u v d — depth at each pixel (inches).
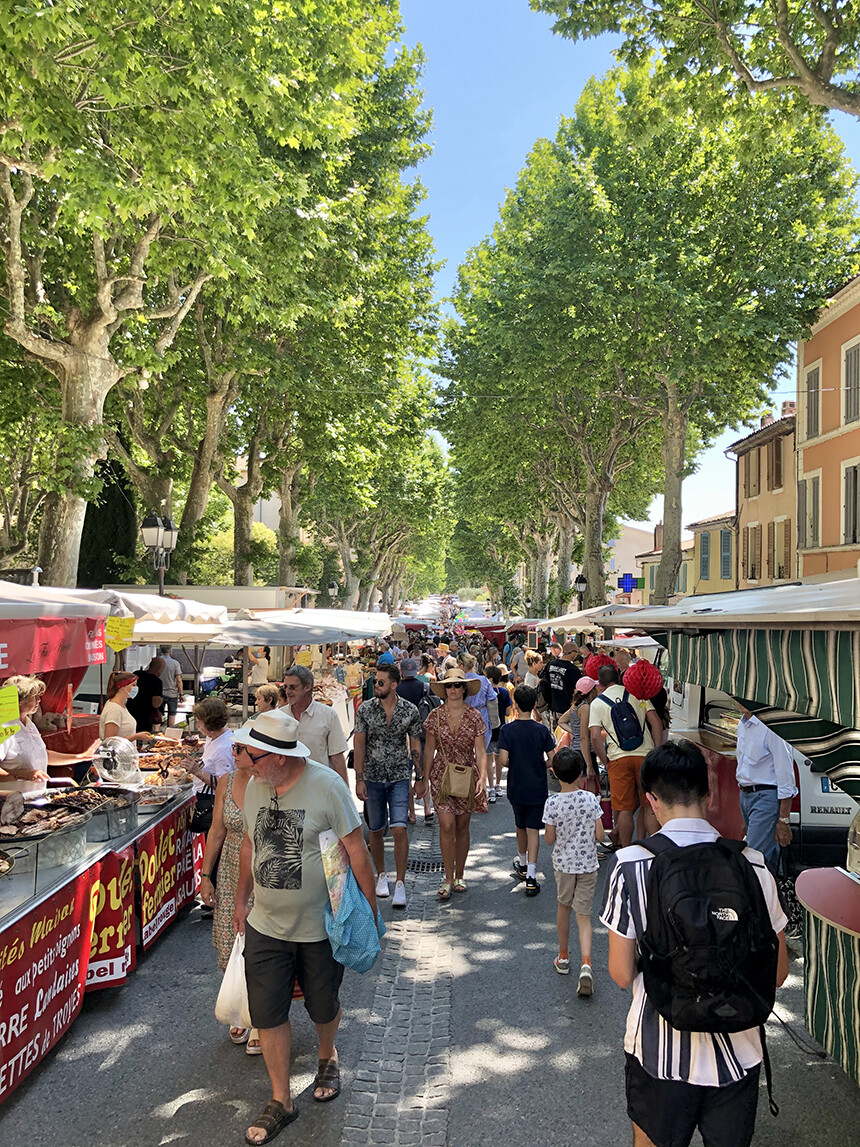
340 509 1424.7
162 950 231.1
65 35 366.3
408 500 1739.7
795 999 203.5
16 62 365.7
